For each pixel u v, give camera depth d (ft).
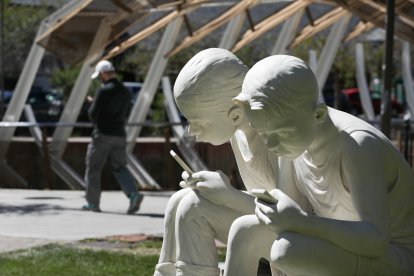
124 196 61.57
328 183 17.08
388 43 40.40
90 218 47.96
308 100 16.22
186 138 69.41
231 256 16.83
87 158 51.39
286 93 15.98
